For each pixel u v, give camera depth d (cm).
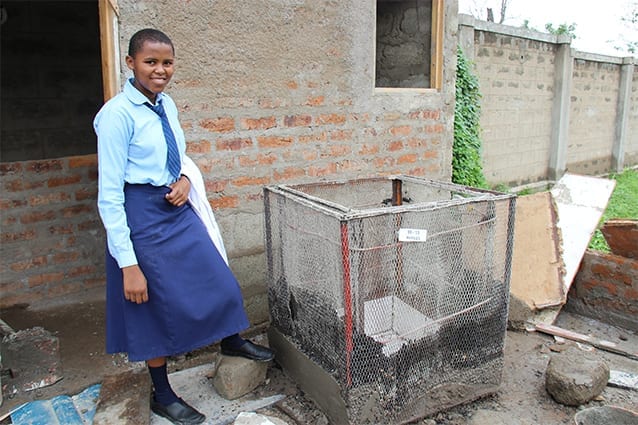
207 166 325
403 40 437
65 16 487
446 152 435
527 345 352
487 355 284
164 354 250
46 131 498
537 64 830
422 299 264
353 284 240
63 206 416
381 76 458
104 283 439
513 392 298
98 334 360
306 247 271
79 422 258
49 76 491
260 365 293
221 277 260
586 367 287
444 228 265
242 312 271
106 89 280
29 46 477
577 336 359
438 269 267
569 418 274
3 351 327
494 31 725
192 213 261
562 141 902
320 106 360
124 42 289
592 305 395
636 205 785
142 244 238
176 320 247
